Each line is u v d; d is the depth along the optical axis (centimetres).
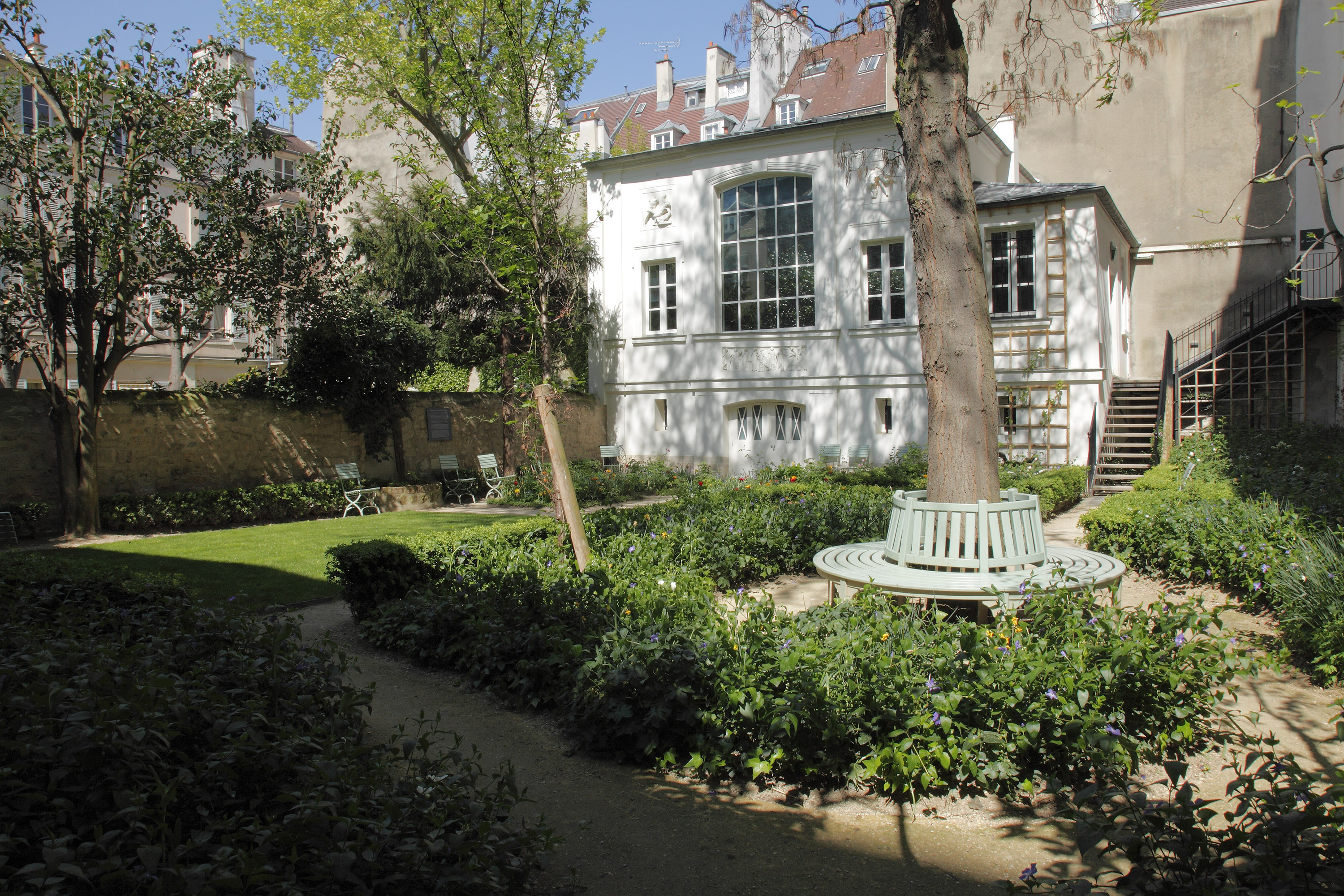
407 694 580
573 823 394
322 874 238
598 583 598
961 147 654
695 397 2083
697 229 2050
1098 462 1623
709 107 3969
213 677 384
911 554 621
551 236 1342
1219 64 2036
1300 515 794
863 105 2967
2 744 259
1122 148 2123
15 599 566
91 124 1280
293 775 322
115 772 270
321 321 1591
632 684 464
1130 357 2095
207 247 1391
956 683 418
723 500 1096
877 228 1842
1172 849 266
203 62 1366
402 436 1870
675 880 345
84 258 1246
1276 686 552
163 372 2755
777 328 1978
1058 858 357
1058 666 411
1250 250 2022
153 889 209
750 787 430
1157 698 413
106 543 1223
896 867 354
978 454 643
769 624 485
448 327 2034
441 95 1528
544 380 963
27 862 247
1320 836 244
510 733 507
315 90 1756
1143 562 861
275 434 1633
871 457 1873
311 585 915
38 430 1327
